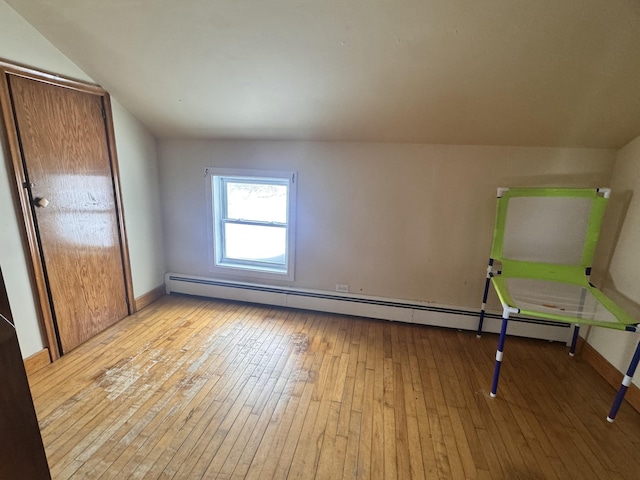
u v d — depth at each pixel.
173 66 1.85
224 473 1.33
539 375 2.00
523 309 1.65
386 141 2.31
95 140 2.12
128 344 2.19
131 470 1.33
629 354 1.82
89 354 2.06
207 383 1.84
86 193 2.10
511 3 1.26
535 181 2.19
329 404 1.72
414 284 2.55
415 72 1.67
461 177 2.28
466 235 2.37
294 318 2.61
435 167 2.30
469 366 2.07
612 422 1.65
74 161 2.00
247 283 2.82
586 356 2.15
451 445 1.50
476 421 1.64
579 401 1.79
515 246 2.29
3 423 0.73
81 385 1.79
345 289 2.68
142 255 2.67
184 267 2.95
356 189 2.46
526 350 2.26
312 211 2.57
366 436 1.53
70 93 1.93
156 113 2.36
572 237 2.19
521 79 1.62
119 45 1.74
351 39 1.51
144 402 1.68
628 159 1.94
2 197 1.66
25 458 0.80
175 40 1.66
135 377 1.87
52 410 1.61
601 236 2.13
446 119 2.01
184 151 2.67
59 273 1.97
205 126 2.44
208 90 2.03
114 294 2.41
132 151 2.46
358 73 1.72
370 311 2.63
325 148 2.43
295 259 2.70
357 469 1.37
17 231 1.73
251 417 1.61
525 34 1.38
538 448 1.49
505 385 1.90
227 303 2.83
